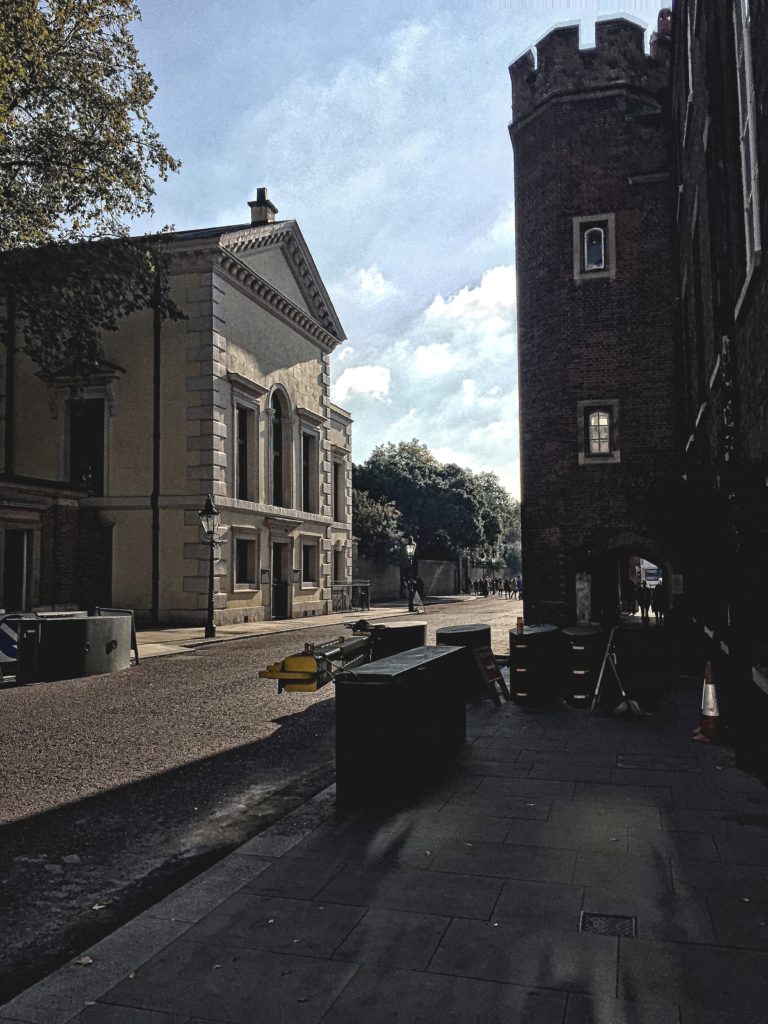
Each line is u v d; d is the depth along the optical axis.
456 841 4.69
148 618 26.70
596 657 9.88
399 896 3.87
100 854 4.97
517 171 18.33
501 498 100.62
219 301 27.70
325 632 24.41
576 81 17.22
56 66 19.44
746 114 6.49
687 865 4.25
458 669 7.31
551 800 5.55
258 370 30.72
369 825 5.02
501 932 3.45
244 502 28.69
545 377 17.36
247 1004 2.91
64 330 26.67
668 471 16.23
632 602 28.20
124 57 20.66
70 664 13.45
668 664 13.77
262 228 30.70
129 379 27.58
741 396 6.98
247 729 8.98
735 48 6.84
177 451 26.97
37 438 28.12
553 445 17.09
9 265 20.69
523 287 18.03
